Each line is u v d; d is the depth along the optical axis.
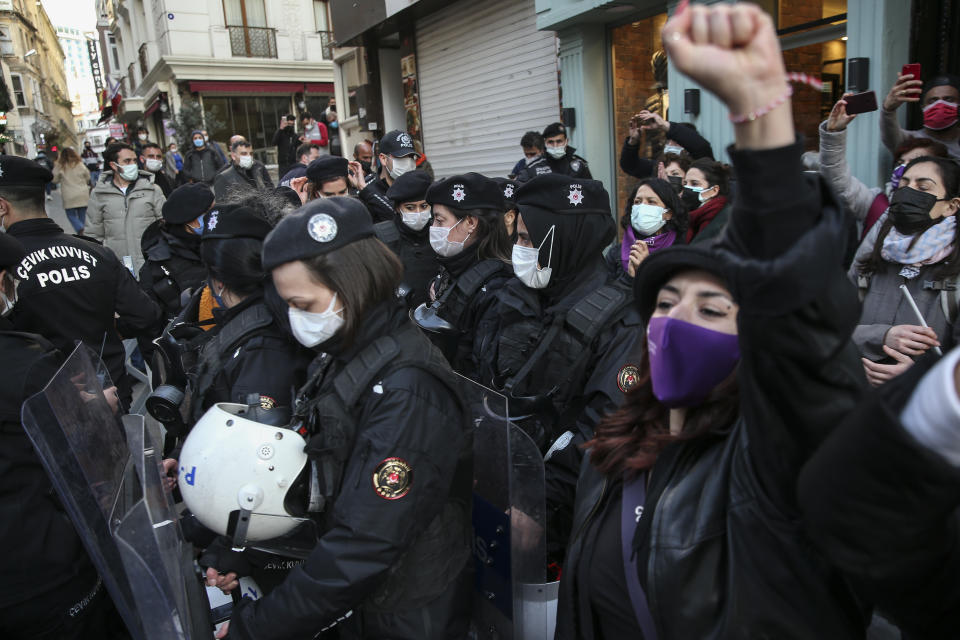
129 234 5.83
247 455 1.37
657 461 1.04
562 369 1.92
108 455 1.60
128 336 3.03
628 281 2.17
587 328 1.86
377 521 1.27
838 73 4.42
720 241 0.75
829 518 0.63
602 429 1.21
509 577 1.56
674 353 1.00
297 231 1.34
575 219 2.06
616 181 6.61
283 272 1.35
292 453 1.40
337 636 1.73
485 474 1.64
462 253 2.79
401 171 4.72
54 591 1.68
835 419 0.73
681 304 1.00
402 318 1.48
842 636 0.81
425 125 9.95
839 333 0.71
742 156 0.66
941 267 2.07
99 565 1.36
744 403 0.80
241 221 1.84
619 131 6.44
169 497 1.60
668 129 4.27
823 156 3.01
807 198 0.66
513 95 8.00
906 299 2.16
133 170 5.85
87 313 2.65
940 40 4.11
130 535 1.18
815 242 0.65
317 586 1.26
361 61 11.67
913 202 2.08
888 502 0.59
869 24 4.00
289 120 10.77
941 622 0.67
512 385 2.01
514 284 2.21
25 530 1.62
